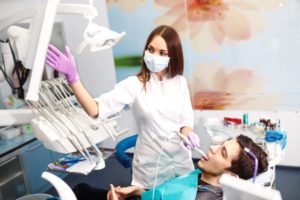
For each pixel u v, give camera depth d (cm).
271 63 274
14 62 94
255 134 219
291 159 293
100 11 325
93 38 89
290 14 254
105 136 120
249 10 266
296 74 268
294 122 281
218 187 129
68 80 105
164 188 127
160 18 302
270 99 284
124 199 154
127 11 312
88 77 357
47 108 106
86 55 348
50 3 73
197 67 301
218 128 248
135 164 178
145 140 171
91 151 120
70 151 103
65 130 102
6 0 298
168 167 170
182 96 173
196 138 152
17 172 260
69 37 346
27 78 92
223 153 130
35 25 76
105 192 165
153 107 161
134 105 162
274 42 267
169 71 164
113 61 339
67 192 110
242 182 74
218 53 289
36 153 271
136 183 178
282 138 201
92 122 117
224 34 281
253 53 277
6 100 257
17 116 107
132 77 160
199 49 294
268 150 187
